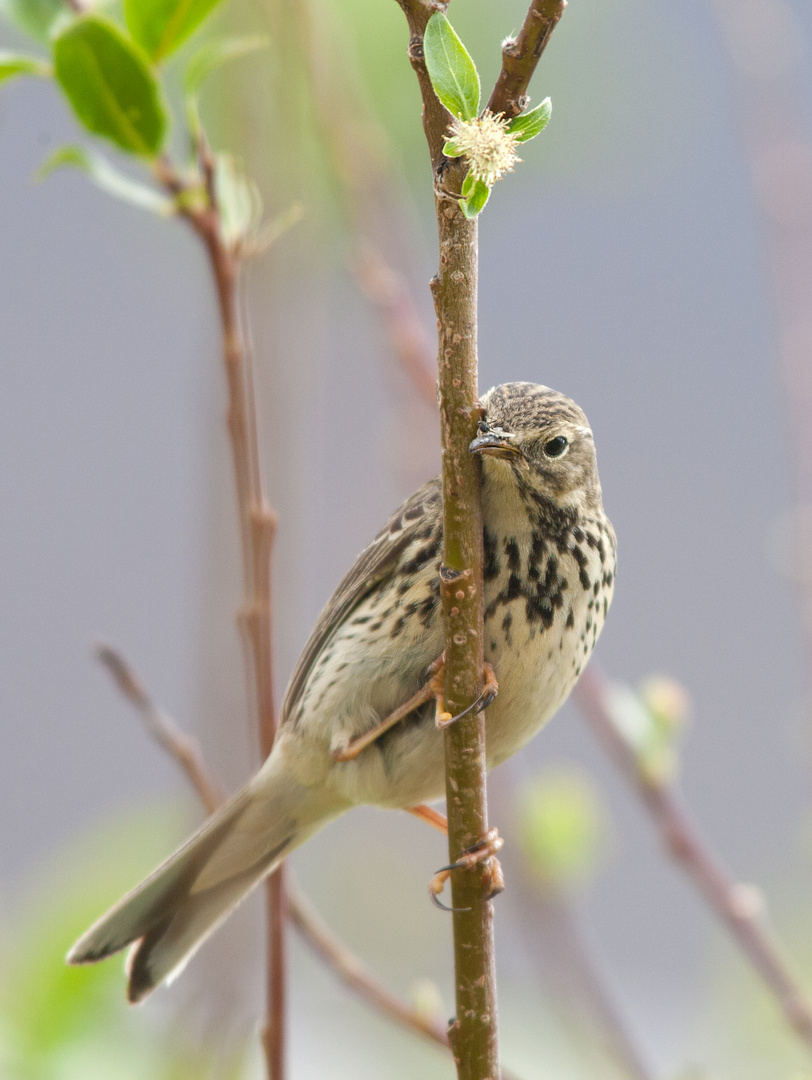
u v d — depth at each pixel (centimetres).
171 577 2548
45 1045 973
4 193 2420
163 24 764
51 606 2538
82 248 2517
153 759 2359
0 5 804
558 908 1034
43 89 1169
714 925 1159
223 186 741
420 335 1012
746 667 2269
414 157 1158
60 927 1047
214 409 968
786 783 2092
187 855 970
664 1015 1706
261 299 979
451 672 683
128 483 2639
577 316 2448
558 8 590
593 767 2198
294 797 971
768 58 1088
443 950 1338
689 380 2473
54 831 2312
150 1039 989
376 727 913
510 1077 826
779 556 1034
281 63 956
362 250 1017
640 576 2411
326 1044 1238
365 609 956
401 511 976
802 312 1048
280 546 970
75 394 2666
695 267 2455
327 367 1384
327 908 1382
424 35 600
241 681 970
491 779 1036
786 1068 1033
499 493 920
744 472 2459
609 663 2320
